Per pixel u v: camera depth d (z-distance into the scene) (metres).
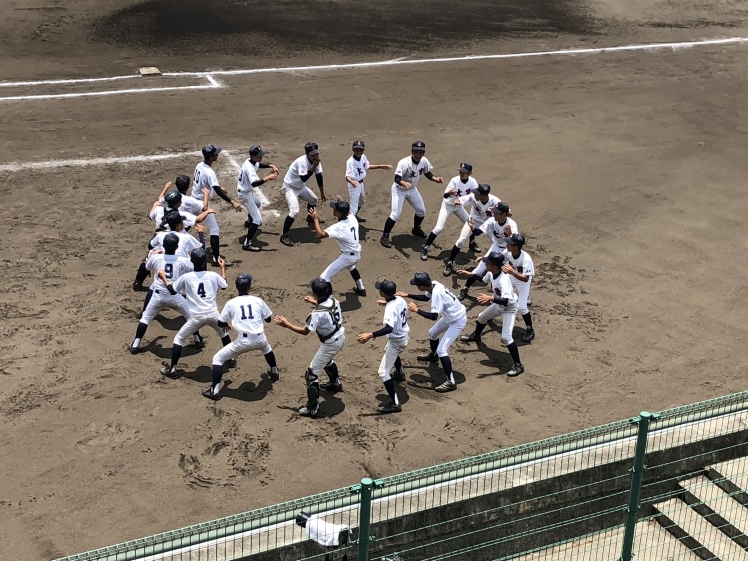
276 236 15.18
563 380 11.30
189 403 10.29
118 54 23.72
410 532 8.21
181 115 19.92
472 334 12.17
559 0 32.94
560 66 25.61
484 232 13.09
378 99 21.92
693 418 8.94
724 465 9.73
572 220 16.41
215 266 13.85
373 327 12.35
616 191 17.77
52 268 13.45
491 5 31.73
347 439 9.78
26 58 22.83
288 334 12.04
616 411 10.62
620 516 9.34
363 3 30.50
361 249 14.85
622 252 15.27
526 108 22.12
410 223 16.05
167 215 12.02
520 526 8.80
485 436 9.97
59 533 8.05
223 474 9.05
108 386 10.53
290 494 8.78
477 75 24.34
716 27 30.80
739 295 13.91
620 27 30.17
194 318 10.55
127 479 8.88
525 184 17.81
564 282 14.12
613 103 22.89
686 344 12.38
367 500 6.56
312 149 14.28
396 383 11.02
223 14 27.83
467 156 18.94
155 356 11.30
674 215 16.83
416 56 25.61
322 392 10.73
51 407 10.04
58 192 16.03
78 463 9.09
